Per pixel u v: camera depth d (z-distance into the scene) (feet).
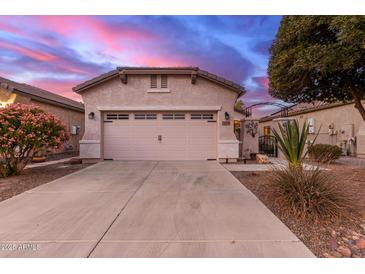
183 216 14.55
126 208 16.06
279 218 14.48
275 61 26.48
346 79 26.78
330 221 13.80
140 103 40.50
